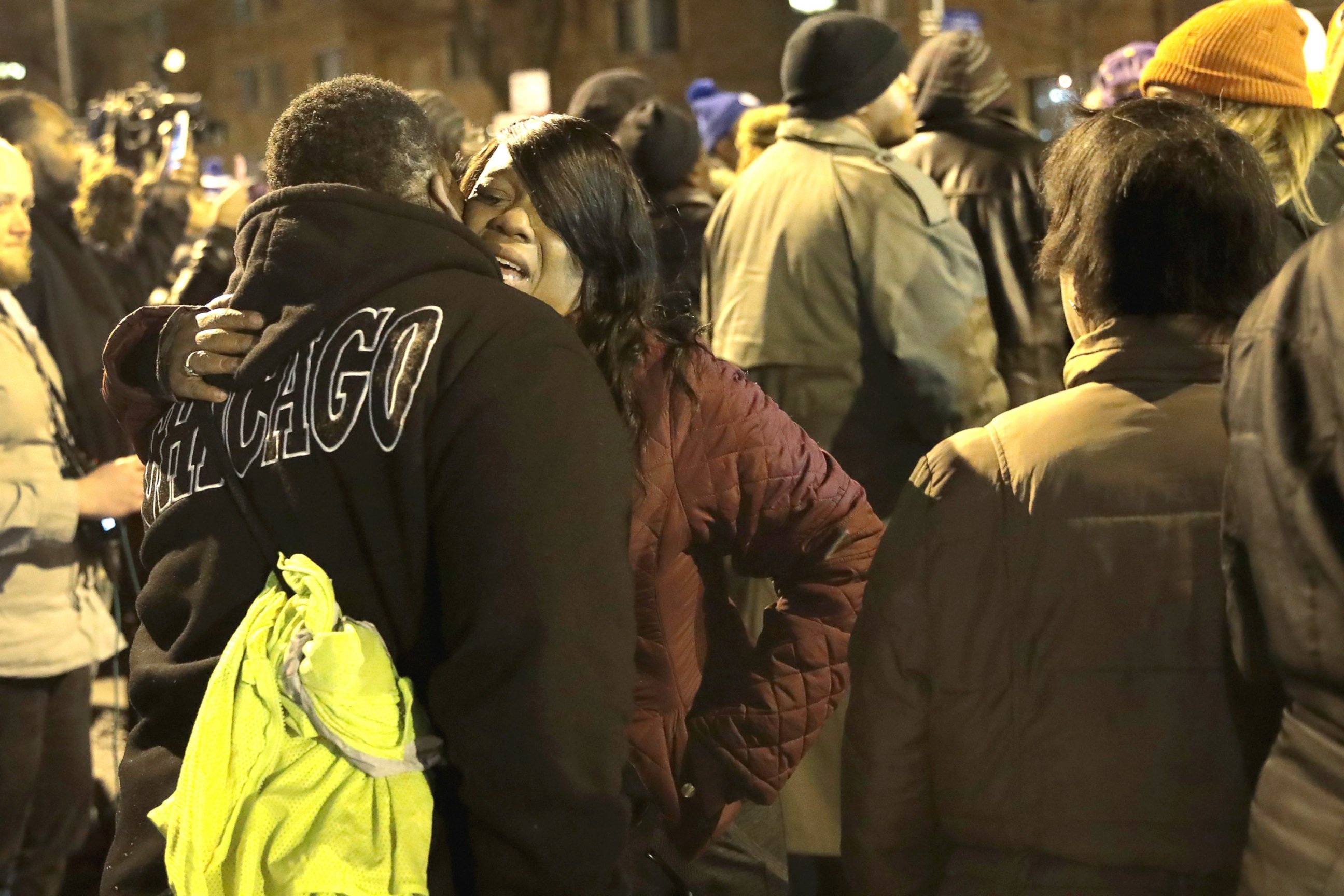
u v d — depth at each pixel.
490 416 1.32
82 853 3.60
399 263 1.40
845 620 1.78
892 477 2.92
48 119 3.40
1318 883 1.11
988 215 3.26
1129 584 1.35
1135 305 1.40
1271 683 1.24
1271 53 2.16
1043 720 1.39
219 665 1.33
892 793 1.49
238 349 1.45
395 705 1.32
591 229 1.66
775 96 23.11
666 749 1.71
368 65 26.91
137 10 27.94
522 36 25.28
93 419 3.13
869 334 2.89
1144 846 1.36
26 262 2.84
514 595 1.29
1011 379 3.27
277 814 1.30
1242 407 1.19
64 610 2.90
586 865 1.32
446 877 1.38
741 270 3.02
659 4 23.77
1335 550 1.11
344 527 1.36
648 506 1.65
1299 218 2.17
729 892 1.86
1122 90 3.54
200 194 4.69
